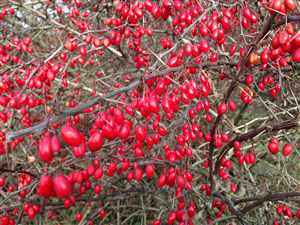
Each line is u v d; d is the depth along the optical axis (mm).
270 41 131
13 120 221
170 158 160
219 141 161
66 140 103
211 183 177
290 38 113
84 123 175
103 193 218
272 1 115
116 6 183
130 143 179
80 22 206
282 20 117
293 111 204
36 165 185
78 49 203
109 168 160
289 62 152
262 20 166
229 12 143
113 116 122
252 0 167
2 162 228
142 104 127
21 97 166
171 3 163
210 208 183
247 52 132
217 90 222
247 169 219
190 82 133
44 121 100
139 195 216
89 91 235
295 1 116
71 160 158
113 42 180
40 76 165
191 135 157
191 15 156
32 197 172
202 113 222
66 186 102
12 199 188
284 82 171
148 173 157
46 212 234
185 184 161
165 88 139
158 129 153
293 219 200
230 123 226
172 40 212
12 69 183
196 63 139
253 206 166
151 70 148
